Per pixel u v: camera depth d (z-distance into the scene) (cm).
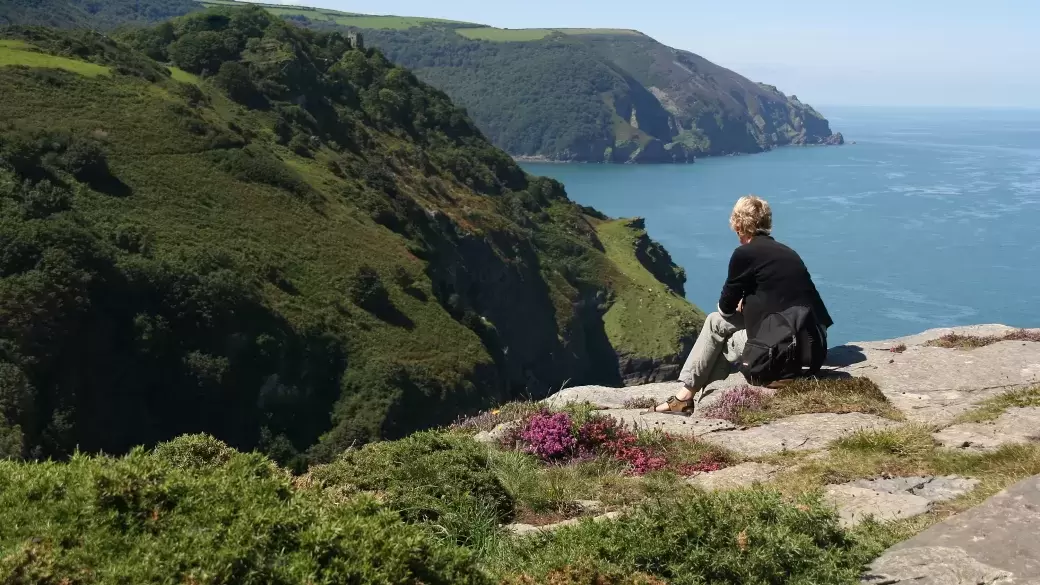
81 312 4488
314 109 10069
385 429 5206
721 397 826
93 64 7819
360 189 8106
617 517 514
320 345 5531
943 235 14738
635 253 11906
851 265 12575
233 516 367
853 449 666
